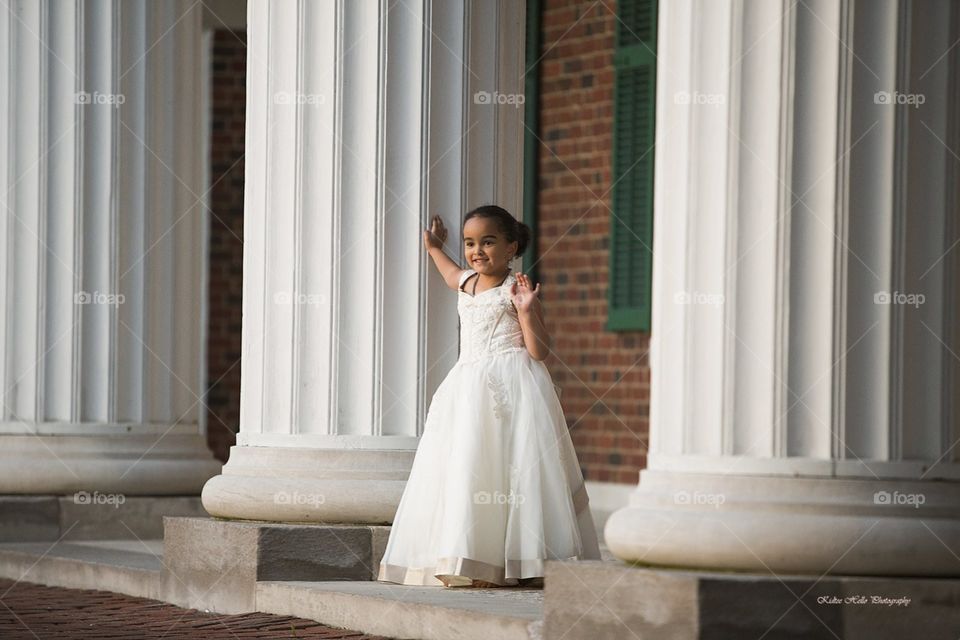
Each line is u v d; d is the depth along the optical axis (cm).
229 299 1689
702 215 640
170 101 1184
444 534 766
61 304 1159
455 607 694
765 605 582
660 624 586
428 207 858
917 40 633
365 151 860
